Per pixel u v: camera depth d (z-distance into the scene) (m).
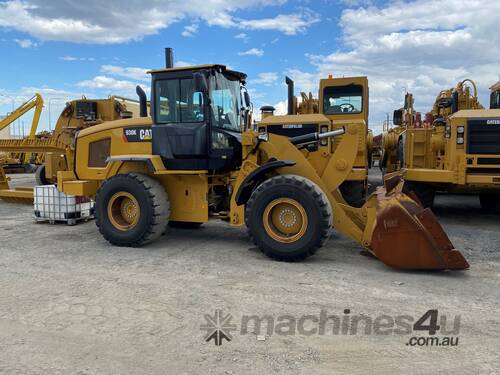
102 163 7.45
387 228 5.06
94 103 15.80
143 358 3.10
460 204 11.06
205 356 3.11
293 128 8.70
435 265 4.94
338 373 2.87
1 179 12.09
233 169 6.79
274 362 3.02
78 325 3.66
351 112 9.65
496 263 5.49
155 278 4.92
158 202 6.35
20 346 3.30
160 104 6.56
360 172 8.38
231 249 6.33
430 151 9.38
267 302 4.13
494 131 7.56
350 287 4.55
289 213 5.55
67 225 8.44
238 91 7.23
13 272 5.20
